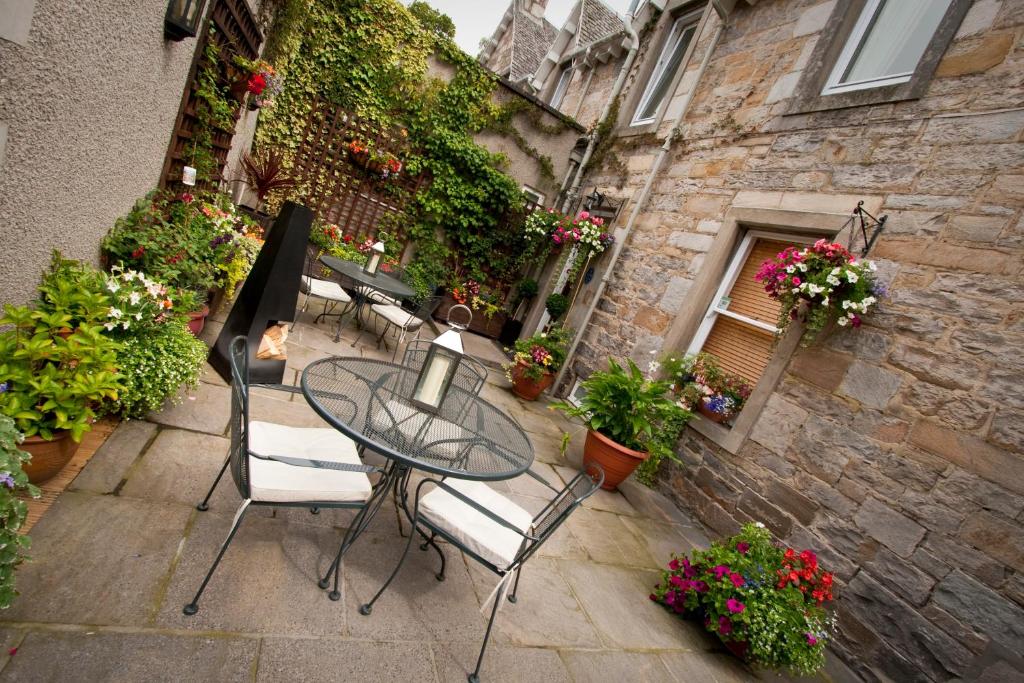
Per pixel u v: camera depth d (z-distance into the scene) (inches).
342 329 195.5
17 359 65.1
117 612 55.7
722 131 181.2
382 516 93.4
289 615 64.5
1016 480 92.0
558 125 314.0
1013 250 101.5
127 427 88.3
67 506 66.7
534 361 206.1
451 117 289.1
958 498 98.3
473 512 80.5
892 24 143.5
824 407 124.3
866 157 131.9
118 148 95.4
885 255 121.0
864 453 114.3
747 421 140.0
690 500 150.8
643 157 224.8
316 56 257.1
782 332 131.6
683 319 171.6
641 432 154.8
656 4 258.5
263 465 67.7
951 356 105.5
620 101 262.1
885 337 116.6
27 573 55.7
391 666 63.4
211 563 67.1
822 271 119.5
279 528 78.8
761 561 100.7
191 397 106.2
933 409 105.5
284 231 114.7
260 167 247.9
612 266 216.4
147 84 99.8
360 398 80.0
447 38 276.7
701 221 179.5
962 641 92.0
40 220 74.7
